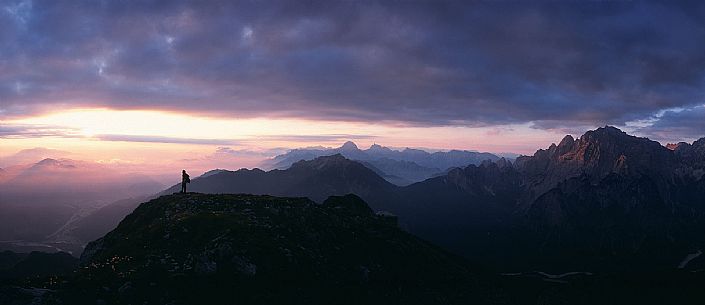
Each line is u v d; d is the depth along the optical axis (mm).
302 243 158125
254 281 126000
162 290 111062
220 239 135375
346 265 160625
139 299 106438
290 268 138625
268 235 149250
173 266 121438
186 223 144000
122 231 160000
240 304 116250
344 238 178500
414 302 160125
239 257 130000
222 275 122938
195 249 130625
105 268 120688
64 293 101312
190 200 173125
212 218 149750
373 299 149000
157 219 158000
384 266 172875
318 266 148375
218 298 115000
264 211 169375
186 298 111062
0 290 95688
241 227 147000
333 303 135500
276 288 128250
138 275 114438
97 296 103312
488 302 190375
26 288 100188
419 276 179750
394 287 162625
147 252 129375
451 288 183125
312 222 176375
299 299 129000
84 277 111438
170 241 135250
